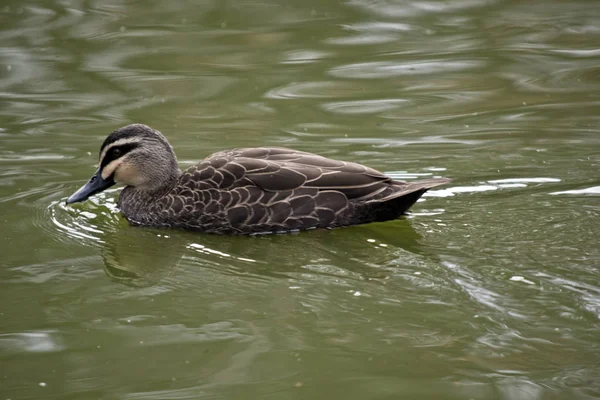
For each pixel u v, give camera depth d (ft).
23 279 38.88
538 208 44.65
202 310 35.37
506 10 82.07
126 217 47.70
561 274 36.91
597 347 31.09
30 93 65.41
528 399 28.27
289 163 44.88
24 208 47.67
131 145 47.50
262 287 37.37
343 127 58.95
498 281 36.47
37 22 78.28
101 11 81.25
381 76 68.23
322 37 75.97
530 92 64.44
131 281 38.63
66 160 54.49
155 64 70.85
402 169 51.26
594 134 55.77
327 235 43.19
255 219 43.75
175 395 29.19
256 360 31.27
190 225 45.32
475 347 31.48
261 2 83.87
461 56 71.82
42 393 29.48
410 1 83.20
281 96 64.95
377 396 28.78
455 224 43.24
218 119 60.75
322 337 32.76
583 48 72.84
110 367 31.09
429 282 36.81
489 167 51.03
